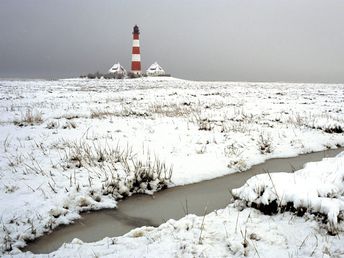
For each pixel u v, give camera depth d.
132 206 6.14
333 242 4.30
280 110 17.70
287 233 4.56
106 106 18.59
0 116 14.95
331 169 6.18
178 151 9.17
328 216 4.60
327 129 12.31
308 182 5.38
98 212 5.87
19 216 5.32
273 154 9.54
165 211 5.92
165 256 4.09
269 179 5.57
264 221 4.95
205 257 4.05
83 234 5.11
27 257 4.22
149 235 4.66
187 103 20.36
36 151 8.88
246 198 5.45
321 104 20.84
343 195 5.36
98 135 10.80
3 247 4.50
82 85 40.62
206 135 11.07
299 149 10.07
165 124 12.77
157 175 7.23
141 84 44.09
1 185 6.51
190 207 6.05
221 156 8.91
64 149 8.88
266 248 4.21
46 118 14.39
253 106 19.28
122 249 4.33
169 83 49.25
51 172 7.21
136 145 9.59
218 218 5.11
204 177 7.61
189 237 4.53
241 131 11.77
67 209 5.75
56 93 27.50
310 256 4.00
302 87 44.34
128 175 6.97
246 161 8.73
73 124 12.30
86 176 7.01
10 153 8.68
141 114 15.29
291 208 5.12
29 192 6.21
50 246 4.76
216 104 20.03
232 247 4.21
